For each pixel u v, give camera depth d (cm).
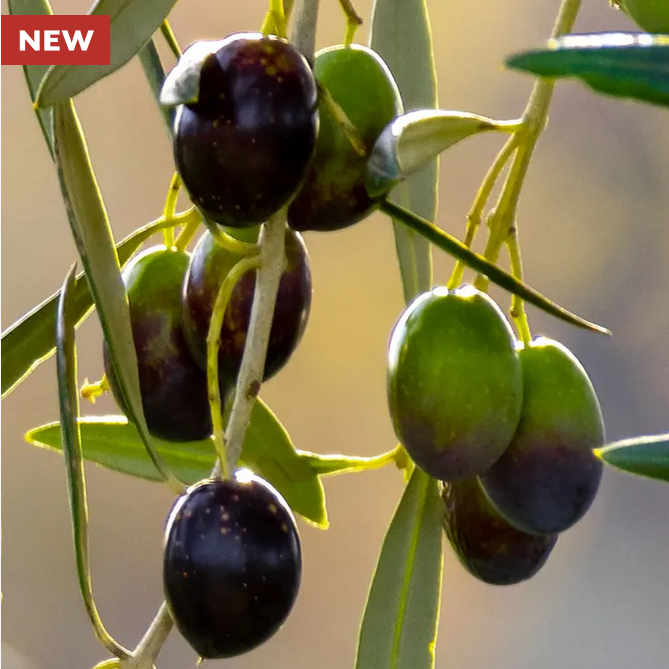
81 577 40
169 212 43
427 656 43
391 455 44
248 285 42
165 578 40
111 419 44
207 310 42
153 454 41
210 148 39
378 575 43
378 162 39
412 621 43
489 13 79
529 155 42
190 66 39
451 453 41
